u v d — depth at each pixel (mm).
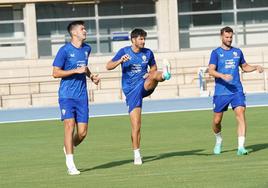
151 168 21156
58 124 43438
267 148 25625
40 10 76188
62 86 20828
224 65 24312
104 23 77500
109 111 53062
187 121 41125
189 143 29203
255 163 21188
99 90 67562
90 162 23781
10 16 75938
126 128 38625
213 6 77625
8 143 33031
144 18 77750
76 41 20922
